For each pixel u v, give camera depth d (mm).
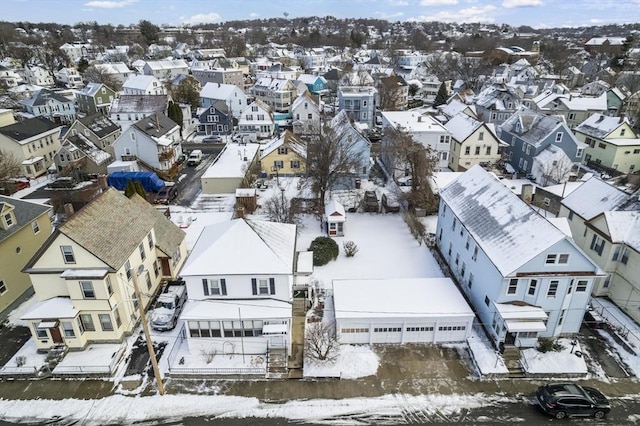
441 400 23172
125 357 26047
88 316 26000
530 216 26953
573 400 21609
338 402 23078
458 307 26859
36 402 23047
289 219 41344
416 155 46125
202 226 43250
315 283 32688
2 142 56250
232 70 124875
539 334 27078
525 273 24750
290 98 99688
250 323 25766
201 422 21906
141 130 57219
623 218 29656
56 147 64188
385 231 41812
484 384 24172
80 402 23016
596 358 25906
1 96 100500
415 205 45312
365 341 27203
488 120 80750
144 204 33594
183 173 60344
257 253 26406
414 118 63500
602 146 58688
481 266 28469
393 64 150750
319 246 35844
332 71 119625
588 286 25500
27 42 183375
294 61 169500
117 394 23500
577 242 33875
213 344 26188
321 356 25266
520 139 57844
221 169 53688
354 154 50344
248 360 25688
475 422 21875
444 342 27328
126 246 27547
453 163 59656
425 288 28891
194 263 26062
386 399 23250
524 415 22250
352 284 29391
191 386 24047
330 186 47969
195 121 88500
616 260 29922
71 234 24688
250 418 22141
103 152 60625
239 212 29578
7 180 52781
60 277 25703
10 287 30422
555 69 138500
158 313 28609
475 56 166625
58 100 90250
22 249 31672
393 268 35250
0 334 28109
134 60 178750
